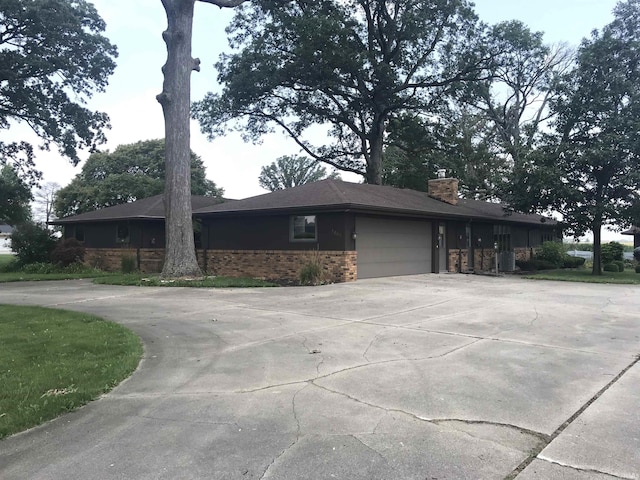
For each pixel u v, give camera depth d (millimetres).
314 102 30422
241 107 29281
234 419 4145
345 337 7293
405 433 3826
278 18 26172
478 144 34875
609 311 9719
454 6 25188
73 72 23891
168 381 5254
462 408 4352
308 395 4738
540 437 3742
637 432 3828
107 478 3166
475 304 10586
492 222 23469
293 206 15836
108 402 4609
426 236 18984
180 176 16344
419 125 30391
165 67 16453
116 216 22859
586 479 3109
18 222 26203
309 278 14883
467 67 26797
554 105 20312
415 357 6117
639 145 17891
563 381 5129
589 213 19578
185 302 11242
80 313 9531
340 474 3191
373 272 16438
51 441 3736
